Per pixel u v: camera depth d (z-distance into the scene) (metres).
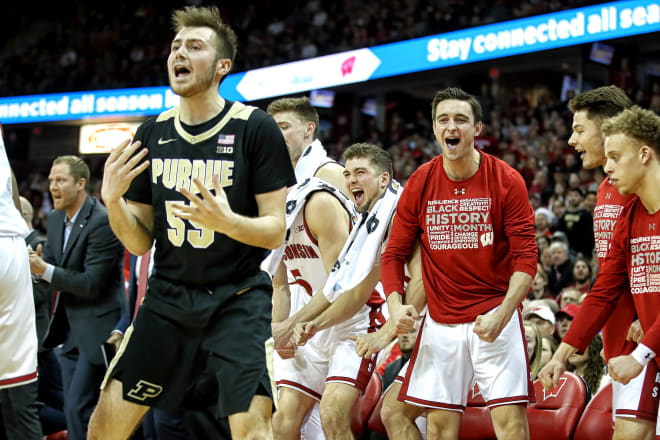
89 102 16.88
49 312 5.45
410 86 15.43
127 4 20.67
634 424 2.87
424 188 3.32
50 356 5.48
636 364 2.67
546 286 7.21
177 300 2.50
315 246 3.80
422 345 3.30
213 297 2.46
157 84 16.22
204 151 2.49
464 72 14.20
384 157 3.86
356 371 3.64
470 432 3.92
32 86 19.16
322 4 17.53
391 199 3.70
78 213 5.07
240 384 2.40
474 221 3.21
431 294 3.30
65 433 5.80
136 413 2.55
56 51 20.41
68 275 4.84
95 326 4.97
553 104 13.01
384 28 15.36
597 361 4.24
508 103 14.03
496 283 3.22
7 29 23.36
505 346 3.13
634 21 10.09
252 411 2.39
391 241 3.39
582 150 3.27
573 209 8.68
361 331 3.79
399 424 3.41
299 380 3.76
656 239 2.83
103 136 17.56
